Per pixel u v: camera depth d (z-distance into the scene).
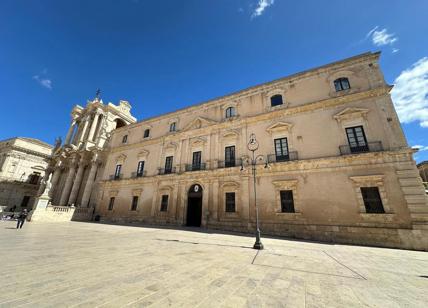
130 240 11.38
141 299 3.80
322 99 18.84
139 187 27.56
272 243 12.23
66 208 27.39
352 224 14.47
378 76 17.05
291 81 21.16
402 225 13.11
